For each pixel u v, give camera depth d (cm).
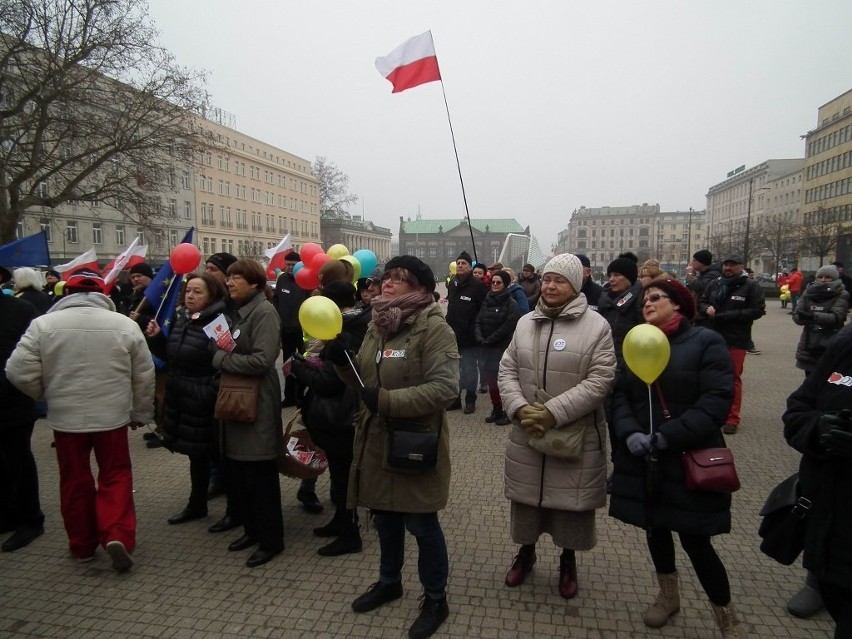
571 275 300
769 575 330
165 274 506
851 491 196
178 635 276
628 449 268
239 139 6150
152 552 366
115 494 344
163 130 2100
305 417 356
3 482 390
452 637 272
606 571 336
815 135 6512
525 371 305
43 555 363
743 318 613
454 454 561
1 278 381
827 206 6206
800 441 208
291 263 772
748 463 523
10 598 311
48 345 329
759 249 5194
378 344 289
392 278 291
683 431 249
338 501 362
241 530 400
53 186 2295
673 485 257
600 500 292
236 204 6031
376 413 281
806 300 560
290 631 278
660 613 280
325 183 6084
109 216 4162
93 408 335
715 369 258
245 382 341
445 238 11812
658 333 256
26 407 375
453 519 407
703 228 12656
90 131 1934
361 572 337
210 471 460
